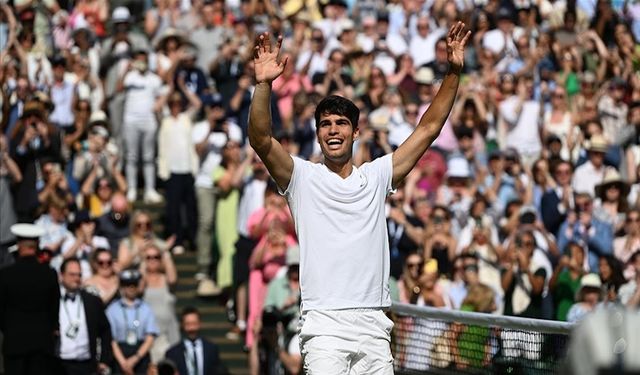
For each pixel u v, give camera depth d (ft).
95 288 83.51
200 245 104.83
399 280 90.02
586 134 108.06
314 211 36.58
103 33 131.23
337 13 125.39
